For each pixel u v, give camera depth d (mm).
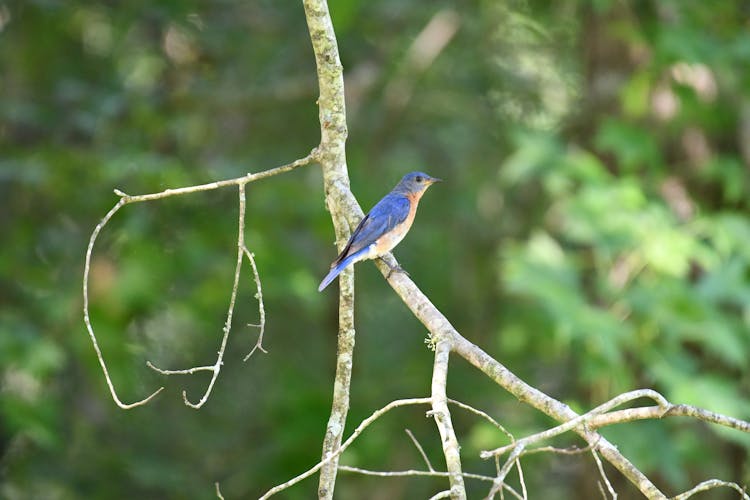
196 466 15844
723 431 11562
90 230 13906
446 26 17266
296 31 16531
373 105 17609
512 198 18172
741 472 13828
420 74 16891
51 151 13758
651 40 13625
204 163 15062
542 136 13648
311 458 14422
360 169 16484
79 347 12797
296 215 14734
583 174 13086
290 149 17109
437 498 5520
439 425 5988
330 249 16984
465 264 18188
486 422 15320
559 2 16312
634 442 12289
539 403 6340
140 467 14797
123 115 14945
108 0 15266
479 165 18016
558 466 15891
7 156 14141
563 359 16312
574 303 12008
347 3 13344
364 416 15008
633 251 13109
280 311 17219
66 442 14742
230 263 13820
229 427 16422
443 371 6473
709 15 13320
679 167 14242
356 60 17312
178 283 14109
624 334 11797
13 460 14688
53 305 12969
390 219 9609
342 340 7457
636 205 12789
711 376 12180
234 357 16844
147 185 13320
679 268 12258
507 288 12141
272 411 15180
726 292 12578
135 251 13086
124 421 15727
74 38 16016
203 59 16453
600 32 14891
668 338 12211
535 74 17891
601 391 13586
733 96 14062
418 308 7152
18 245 13969
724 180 14062
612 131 13328
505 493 16078
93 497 14891
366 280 17891
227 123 17031
